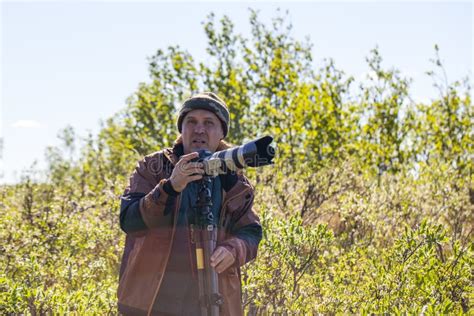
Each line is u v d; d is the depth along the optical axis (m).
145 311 4.64
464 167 14.32
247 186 4.93
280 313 6.99
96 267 8.01
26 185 11.36
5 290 6.73
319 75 19.52
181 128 4.94
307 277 7.50
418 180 11.12
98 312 6.63
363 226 9.66
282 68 19.80
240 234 4.90
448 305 6.32
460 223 10.23
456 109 17.42
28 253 8.23
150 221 4.59
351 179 10.98
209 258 4.59
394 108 18.03
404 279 6.88
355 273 7.34
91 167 18.39
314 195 10.48
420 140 17.22
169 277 4.70
